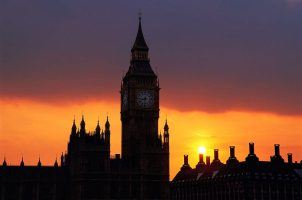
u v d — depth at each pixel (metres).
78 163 168.25
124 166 173.38
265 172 196.00
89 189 166.75
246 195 191.75
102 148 169.62
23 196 171.25
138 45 187.62
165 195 173.38
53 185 174.00
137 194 171.25
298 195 199.88
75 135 178.25
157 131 182.00
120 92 193.38
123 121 189.00
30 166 175.12
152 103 183.50
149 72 185.25
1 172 171.62
